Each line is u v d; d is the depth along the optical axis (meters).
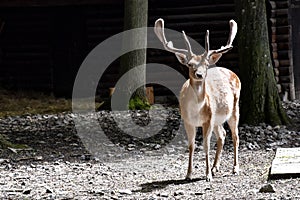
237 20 18.67
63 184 11.71
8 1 28.95
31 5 28.88
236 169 12.13
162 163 13.91
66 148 16.30
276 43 26.14
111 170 13.22
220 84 11.60
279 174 11.13
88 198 10.29
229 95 11.73
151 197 10.14
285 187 10.45
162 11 27.77
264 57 18.36
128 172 12.91
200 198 9.91
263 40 18.39
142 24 22.56
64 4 28.52
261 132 17.11
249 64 18.34
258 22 18.34
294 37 30.59
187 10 27.64
